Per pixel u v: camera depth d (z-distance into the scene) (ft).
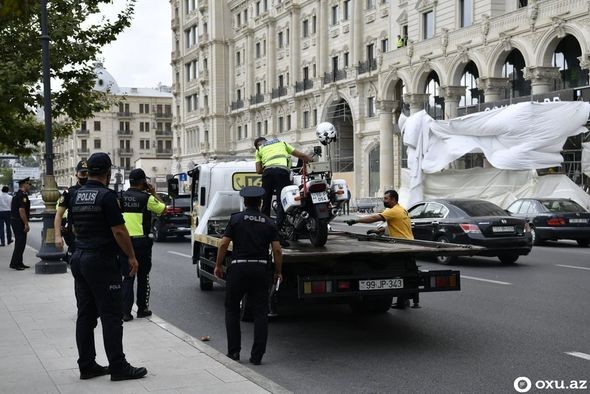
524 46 109.60
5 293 39.45
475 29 120.67
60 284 43.47
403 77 142.72
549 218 70.13
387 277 26.73
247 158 51.19
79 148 354.54
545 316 31.81
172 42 291.79
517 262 55.01
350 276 26.37
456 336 28.09
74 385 20.27
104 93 73.31
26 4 22.20
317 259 25.49
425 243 31.22
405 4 152.76
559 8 102.58
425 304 35.96
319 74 186.91
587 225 69.77
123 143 365.61
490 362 23.79
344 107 180.14
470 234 52.13
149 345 25.61
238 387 19.79
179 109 290.15
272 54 212.84
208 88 255.09
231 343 24.52
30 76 65.05
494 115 96.68
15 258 52.42
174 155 294.05
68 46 67.26
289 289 27.14
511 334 28.17
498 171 96.27
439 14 136.36
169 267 56.54
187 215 84.43
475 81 129.90
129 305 31.12
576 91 94.32
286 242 29.84
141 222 31.65
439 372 22.71
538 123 91.66
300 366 23.94
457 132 100.83
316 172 33.06
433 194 104.63
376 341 27.58
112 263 20.86
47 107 49.90
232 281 24.06
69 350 24.98
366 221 36.58
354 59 172.35
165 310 36.09
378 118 164.04
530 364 23.39
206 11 256.11
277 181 32.30
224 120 249.34
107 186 21.66
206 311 35.76
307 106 195.52
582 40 98.68
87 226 20.68
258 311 24.35
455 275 27.50
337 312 34.22
